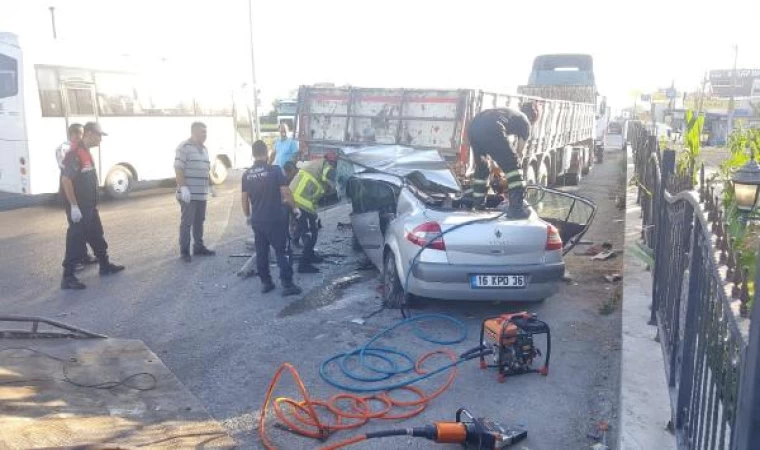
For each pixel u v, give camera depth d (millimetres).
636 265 6961
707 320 2754
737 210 4656
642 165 10188
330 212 12102
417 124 9828
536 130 11984
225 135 17578
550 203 7766
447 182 7633
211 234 10453
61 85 13008
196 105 16516
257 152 6762
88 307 6594
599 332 5762
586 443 3910
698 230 3107
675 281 4023
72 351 4902
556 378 4812
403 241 6039
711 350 2645
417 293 5820
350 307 6535
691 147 7176
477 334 5762
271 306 6590
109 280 7637
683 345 3266
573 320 6090
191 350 5410
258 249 6965
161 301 6789
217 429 3893
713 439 2439
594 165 23641
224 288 7254
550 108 13016
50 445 3443
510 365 4781
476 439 3697
